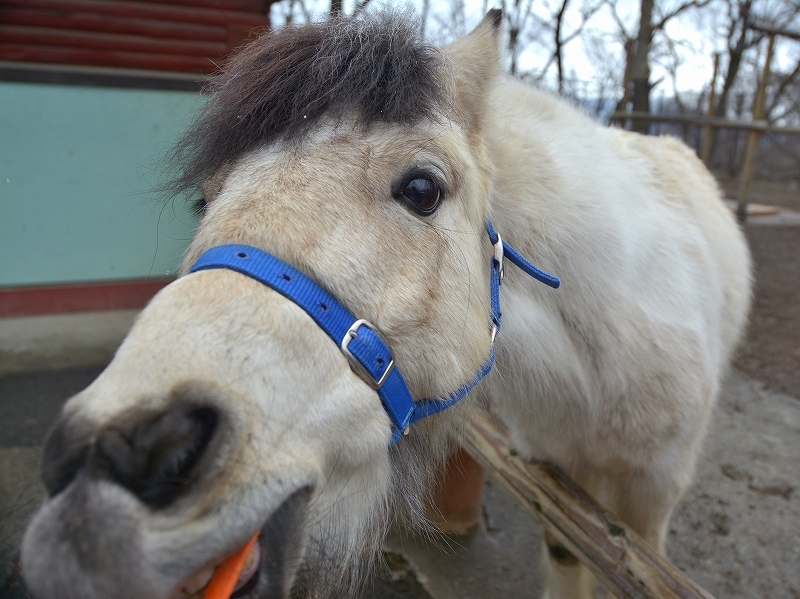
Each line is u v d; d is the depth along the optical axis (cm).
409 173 115
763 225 962
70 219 500
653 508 188
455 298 124
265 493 84
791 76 1691
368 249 109
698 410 176
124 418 78
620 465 183
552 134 174
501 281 149
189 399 82
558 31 1245
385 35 123
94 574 71
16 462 319
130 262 525
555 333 165
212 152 121
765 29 877
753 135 917
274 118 114
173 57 506
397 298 111
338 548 111
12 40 459
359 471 113
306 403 96
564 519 180
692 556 275
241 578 92
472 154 140
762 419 389
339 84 114
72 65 479
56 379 418
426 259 117
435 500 273
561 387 169
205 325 91
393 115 115
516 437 204
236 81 121
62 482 77
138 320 97
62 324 501
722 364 234
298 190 109
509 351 162
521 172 159
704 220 212
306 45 119
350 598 124
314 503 98
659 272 176
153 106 504
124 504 73
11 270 493
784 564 271
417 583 259
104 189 504
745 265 244
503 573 266
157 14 493
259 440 87
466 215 131
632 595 158
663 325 170
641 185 193
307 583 106
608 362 166
